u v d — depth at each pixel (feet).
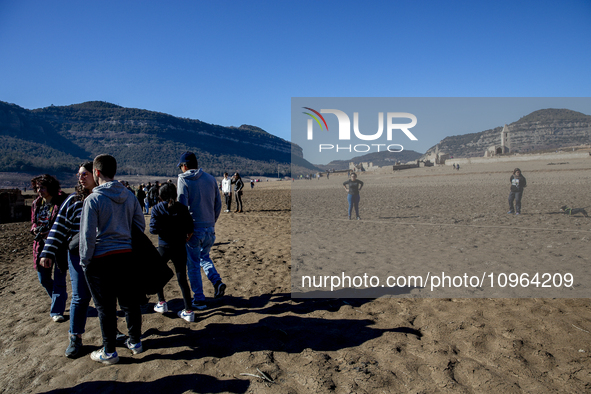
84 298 9.20
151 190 43.39
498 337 8.80
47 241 9.27
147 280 9.24
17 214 51.29
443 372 7.41
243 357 8.51
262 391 7.09
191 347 9.23
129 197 8.98
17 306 13.51
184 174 12.06
